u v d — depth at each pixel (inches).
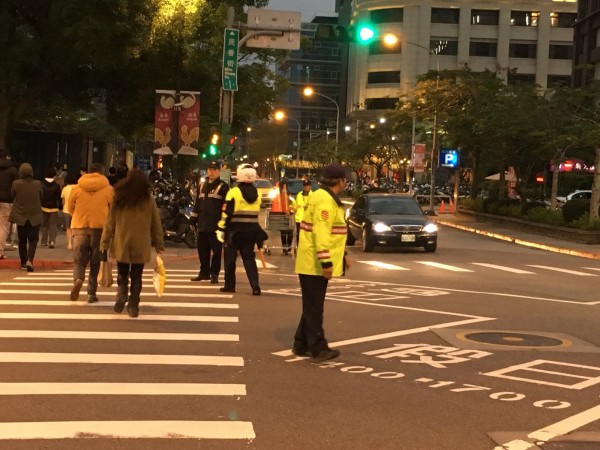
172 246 871.1
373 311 432.1
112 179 857.5
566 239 1173.7
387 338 351.6
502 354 321.1
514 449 200.5
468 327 386.0
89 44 892.6
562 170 1782.7
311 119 5393.7
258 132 4729.3
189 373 275.1
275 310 420.8
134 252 378.3
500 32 3821.4
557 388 266.5
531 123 1285.7
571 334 376.2
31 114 1469.0
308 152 3858.3
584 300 513.0
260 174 5064.0
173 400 239.6
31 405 229.9
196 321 379.9
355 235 939.3
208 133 1294.3
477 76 1644.9
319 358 299.9
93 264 425.1
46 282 518.0
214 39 1045.2
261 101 1385.3
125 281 393.1
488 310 449.4
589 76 2149.4
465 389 262.4
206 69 1061.1
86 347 312.2
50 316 381.1
